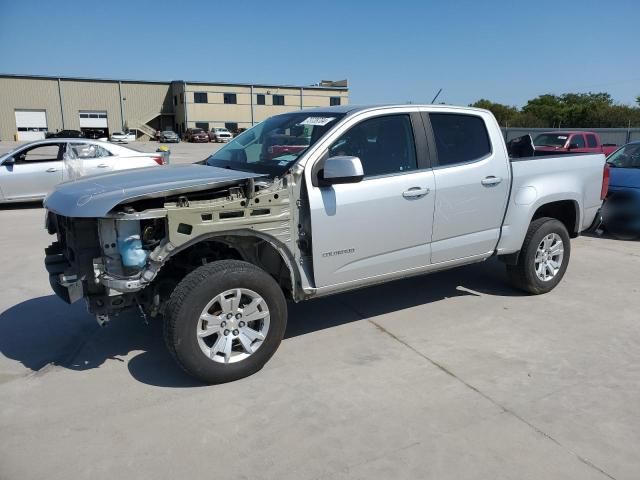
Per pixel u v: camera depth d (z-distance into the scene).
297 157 4.06
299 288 4.15
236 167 4.50
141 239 3.57
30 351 4.38
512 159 5.31
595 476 2.83
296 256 4.04
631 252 7.66
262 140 4.73
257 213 3.82
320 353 4.30
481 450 3.04
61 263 4.07
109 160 12.01
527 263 5.43
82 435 3.20
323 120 4.43
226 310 3.71
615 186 8.48
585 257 7.36
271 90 73.19
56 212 3.60
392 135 4.48
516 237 5.24
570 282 6.17
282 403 3.55
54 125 68.12
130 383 3.83
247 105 72.62
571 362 4.14
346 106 4.66
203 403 3.55
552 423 3.31
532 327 4.84
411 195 4.43
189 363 3.61
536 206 5.27
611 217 8.46
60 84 67.56
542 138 17.55
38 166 11.42
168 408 3.49
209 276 3.60
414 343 4.50
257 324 3.95
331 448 3.07
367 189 4.21
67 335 4.69
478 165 4.86
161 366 4.09
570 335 4.66
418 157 4.56
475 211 4.89
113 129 71.94
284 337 4.63
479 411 3.44
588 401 3.57
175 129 75.56
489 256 5.19
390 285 6.05
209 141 62.31
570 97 77.81
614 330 4.77
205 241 3.99
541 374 3.95
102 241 3.53
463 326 4.86
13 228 9.34
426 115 4.68
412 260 4.61
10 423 3.33
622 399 3.60
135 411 3.46
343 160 3.78
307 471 2.87
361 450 3.05
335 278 4.21
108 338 4.61
